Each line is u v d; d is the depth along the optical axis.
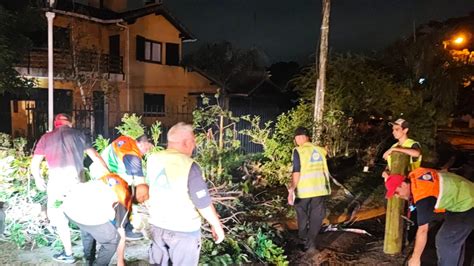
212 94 24.53
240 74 28.00
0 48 11.97
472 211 4.63
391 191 4.99
